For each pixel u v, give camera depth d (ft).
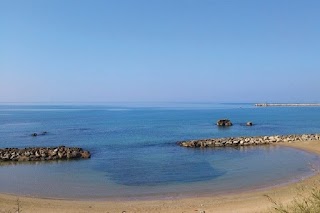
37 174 110.11
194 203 71.51
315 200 32.37
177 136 230.48
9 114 644.69
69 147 165.89
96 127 317.83
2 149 159.22
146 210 67.05
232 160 131.44
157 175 104.63
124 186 90.68
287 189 80.64
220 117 479.41
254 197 74.69
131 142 197.16
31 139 221.46
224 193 80.33
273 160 128.67
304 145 165.07
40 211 66.44
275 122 366.84
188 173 106.83
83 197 79.41
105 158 142.20
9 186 92.02
